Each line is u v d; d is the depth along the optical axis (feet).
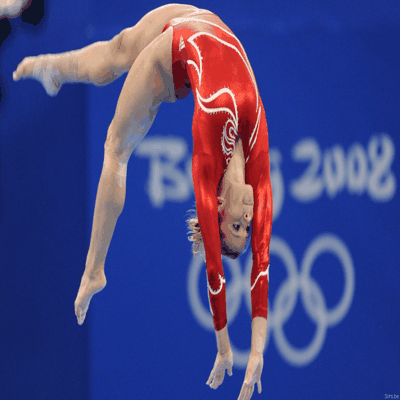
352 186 70.23
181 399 64.39
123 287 64.08
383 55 70.33
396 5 70.64
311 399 67.82
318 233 69.15
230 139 30.09
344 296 69.87
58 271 63.16
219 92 30.04
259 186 31.71
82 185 63.31
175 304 64.85
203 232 29.07
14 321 63.16
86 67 39.06
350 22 69.51
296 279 68.28
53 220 63.26
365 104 70.13
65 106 63.21
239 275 66.39
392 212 71.41
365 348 70.03
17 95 62.59
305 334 68.33
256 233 31.19
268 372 67.10
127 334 63.87
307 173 68.74
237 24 67.00
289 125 68.23
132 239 64.44
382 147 70.90
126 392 63.57
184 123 66.18
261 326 30.76
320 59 68.90
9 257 63.10
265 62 67.46
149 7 62.39
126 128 35.60
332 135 69.51
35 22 50.01
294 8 68.13
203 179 29.22
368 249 70.59
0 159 62.59
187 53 32.04
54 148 63.21
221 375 30.76
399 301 70.95
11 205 63.10
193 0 64.34
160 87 34.53
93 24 62.23
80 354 63.31
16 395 63.05
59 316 63.05
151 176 65.00
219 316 29.55
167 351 64.44
